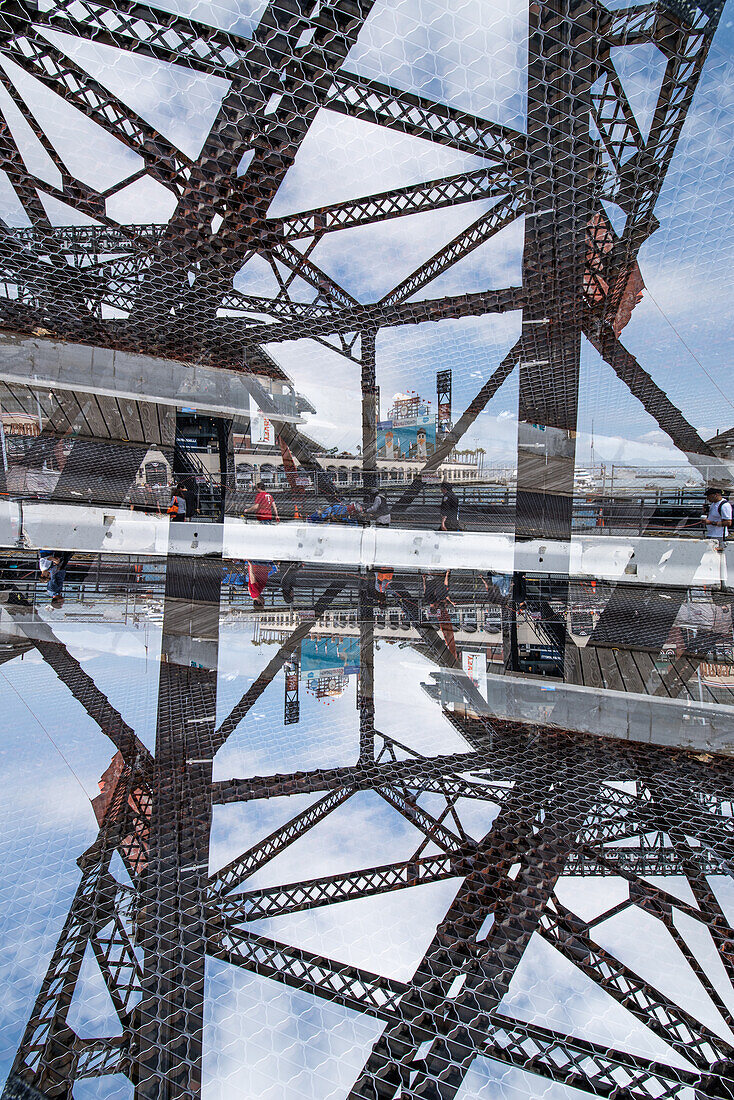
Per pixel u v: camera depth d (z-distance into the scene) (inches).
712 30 143.1
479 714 199.8
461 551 495.2
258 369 464.8
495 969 79.1
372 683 264.8
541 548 388.8
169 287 278.1
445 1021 72.2
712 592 343.9
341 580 517.7
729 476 359.9
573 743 169.2
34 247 231.1
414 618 442.6
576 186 185.2
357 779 140.5
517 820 113.7
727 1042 69.9
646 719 186.9
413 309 314.5
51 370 383.2
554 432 370.0
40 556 484.4
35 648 327.0
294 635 392.8
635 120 162.7
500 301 290.7
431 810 126.4
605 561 386.0
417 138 178.2
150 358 404.8
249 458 528.4
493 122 169.5
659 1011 72.7
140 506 518.6
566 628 343.9
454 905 90.8
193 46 155.3
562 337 318.0
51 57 161.9
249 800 127.9
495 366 439.2
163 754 159.3
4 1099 61.2
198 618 451.2
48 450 481.1
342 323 323.9
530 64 156.3
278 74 160.7
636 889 92.9
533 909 89.8
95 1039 68.2
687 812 118.9
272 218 240.7
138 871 100.2
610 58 152.3
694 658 290.8
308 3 146.9
